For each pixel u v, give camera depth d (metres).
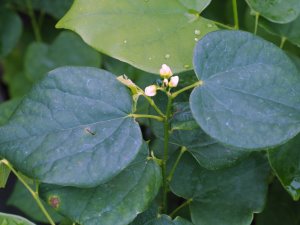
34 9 0.77
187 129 0.40
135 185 0.36
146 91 0.35
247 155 0.41
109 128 0.35
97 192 0.36
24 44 0.82
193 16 0.41
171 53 0.39
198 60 0.35
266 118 0.34
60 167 0.34
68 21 0.39
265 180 0.43
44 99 0.36
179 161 0.44
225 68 0.35
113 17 0.39
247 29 0.55
